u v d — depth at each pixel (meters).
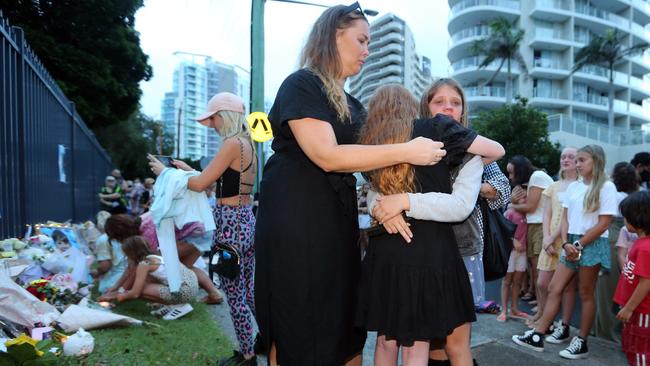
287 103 1.60
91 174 9.93
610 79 43.78
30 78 4.59
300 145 1.59
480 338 3.76
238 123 2.87
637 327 2.73
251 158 2.85
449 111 2.29
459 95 2.32
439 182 1.76
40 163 4.95
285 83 1.69
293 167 1.68
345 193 1.73
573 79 50.50
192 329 3.47
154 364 2.63
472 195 1.75
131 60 15.75
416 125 1.79
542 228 4.23
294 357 1.62
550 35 50.97
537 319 4.05
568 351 3.37
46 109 5.32
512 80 51.31
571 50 50.03
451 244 1.78
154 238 4.89
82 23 14.11
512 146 26.89
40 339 2.57
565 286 3.50
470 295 1.77
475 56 47.59
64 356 2.53
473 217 2.04
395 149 1.54
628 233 3.73
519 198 4.50
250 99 7.86
